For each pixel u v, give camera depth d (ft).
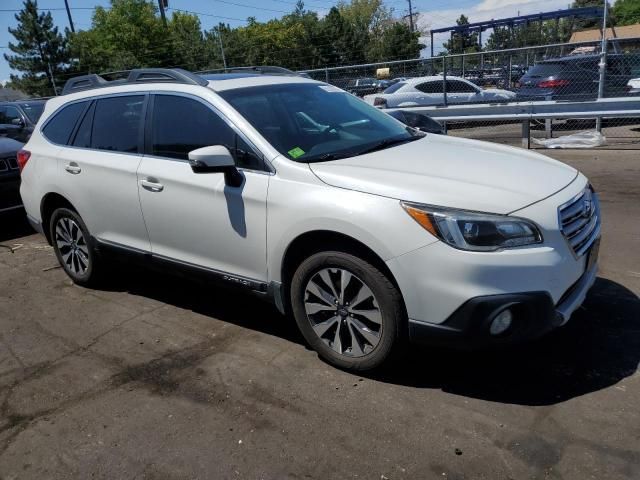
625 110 32.99
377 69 46.32
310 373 11.17
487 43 110.93
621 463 8.28
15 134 38.91
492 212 9.36
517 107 35.60
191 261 12.94
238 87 13.00
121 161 13.93
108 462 9.06
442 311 9.44
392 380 10.73
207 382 11.12
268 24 224.53
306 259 10.89
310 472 8.53
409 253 9.48
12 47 163.94
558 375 10.54
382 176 10.30
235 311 14.33
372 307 10.39
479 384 10.44
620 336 11.73
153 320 14.11
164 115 13.25
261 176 11.30
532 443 8.80
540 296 9.25
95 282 16.28
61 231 16.53
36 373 11.94
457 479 8.20
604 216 20.30
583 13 70.13
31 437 9.84
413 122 28.07
